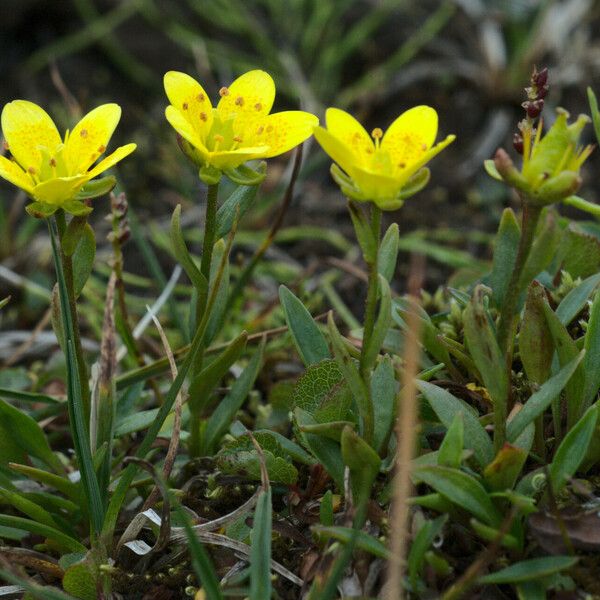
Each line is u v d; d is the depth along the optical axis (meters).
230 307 0.49
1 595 0.43
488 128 0.74
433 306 0.50
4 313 0.59
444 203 0.68
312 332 0.43
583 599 0.40
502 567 0.40
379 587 0.41
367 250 0.39
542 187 0.38
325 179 0.71
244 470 0.43
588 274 0.47
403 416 0.38
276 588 0.42
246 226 0.66
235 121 0.41
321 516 0.41
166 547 0.43
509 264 0.42
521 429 0.40
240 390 0.45
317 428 0.41
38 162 0.41
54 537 0.42
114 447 0.47
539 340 0.41
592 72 0.76
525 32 0.78
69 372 0.41
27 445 0.44
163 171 0.71
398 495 0.38
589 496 0.41
